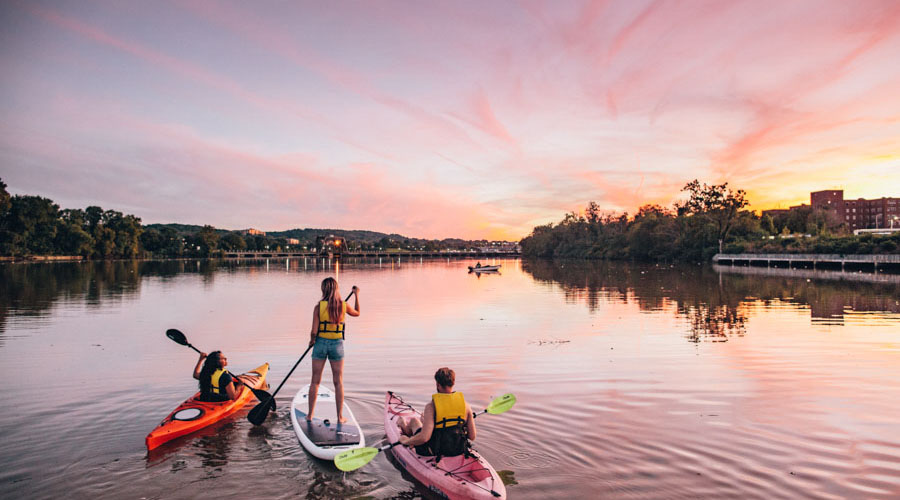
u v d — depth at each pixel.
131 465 5.73
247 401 7.89
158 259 126.38
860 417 7.45
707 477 5.44
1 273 48.34
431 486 5.16
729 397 8.46
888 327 16.03
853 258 54.81
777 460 5.91
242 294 29.03
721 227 88.88
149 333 14.98
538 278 45.88
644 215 116.44
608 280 41.25
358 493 5.17
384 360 11.41
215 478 5.44
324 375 9.95
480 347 12.91
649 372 10.20
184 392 8.66
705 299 25.39
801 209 105.75
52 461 5.80
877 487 5.21
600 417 7.42
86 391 8.72
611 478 5.41
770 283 36.19
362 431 6.81
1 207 81.12
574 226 143.62
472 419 5.66
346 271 65.94
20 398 8.27
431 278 47.91
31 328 15.95
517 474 5.51
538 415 7.48
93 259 109.62
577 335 14.75
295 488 5.26
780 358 11.51
